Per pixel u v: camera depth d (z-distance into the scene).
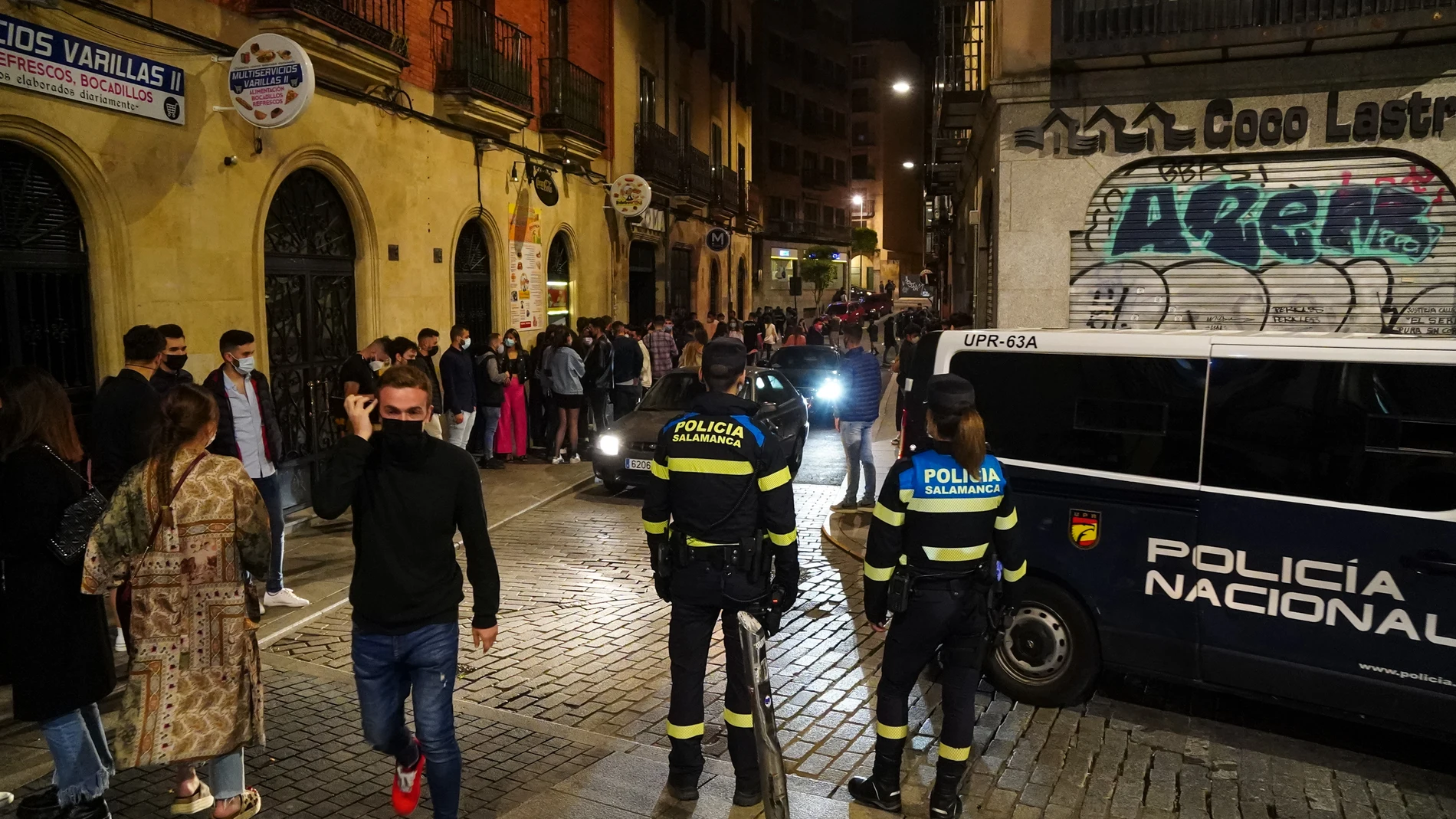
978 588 3.91
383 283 11.46
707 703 5.23
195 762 3.62
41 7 6.74
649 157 21.55
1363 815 4.08
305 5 9.20
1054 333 5.25
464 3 13.14
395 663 3.54
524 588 7.48
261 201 9.23
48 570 3.69
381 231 11.39
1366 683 4.32
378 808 4.10
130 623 3.61
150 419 5.49
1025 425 5.23
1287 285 8.88
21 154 6.92
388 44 10.84
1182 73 8.88
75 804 3.85
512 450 13.04
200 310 8.48
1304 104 8.59
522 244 15.51
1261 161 8.84
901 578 3.87
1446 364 4.22
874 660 5.92
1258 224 8.90
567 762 4.54
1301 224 8.78
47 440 3.75
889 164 74.94
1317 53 8.47
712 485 3.92
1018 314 9.55
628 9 20.91
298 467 10.01
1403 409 4.29
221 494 3.65
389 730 3.63
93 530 3.61
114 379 5.64
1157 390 4.87
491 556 3.68
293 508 9.85
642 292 23.39
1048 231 9.40
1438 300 8.48
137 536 3.60
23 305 6.98
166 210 8.07
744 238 34.19
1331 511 4.39
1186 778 4.41
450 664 3.60
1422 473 4.23
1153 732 4.90
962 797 4.23
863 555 8.38
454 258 13.45
